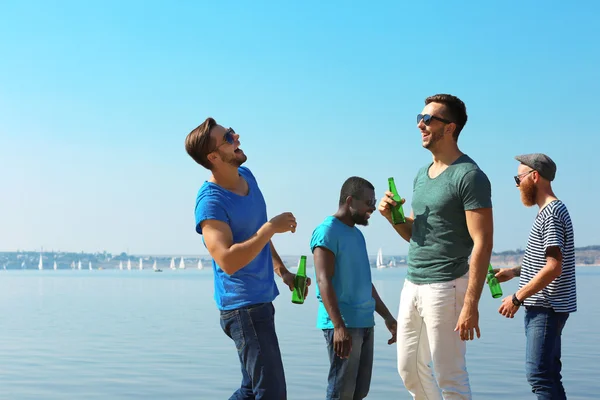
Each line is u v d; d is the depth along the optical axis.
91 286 68.88
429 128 3.99
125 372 9.59
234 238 3.61
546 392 4.03
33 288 62.03
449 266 3.91
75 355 11.73
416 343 4.13
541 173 4.20
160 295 43.47
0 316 23.09
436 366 3.94
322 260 4.23
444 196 3.89
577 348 11.73
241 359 3.63
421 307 4.00
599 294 39.00
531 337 4.11
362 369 4.40
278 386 3.53
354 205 4.38
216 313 24.11
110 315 23.28
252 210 3.65
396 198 4.43
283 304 31.06
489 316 21.23
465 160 3.94
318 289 4.30
